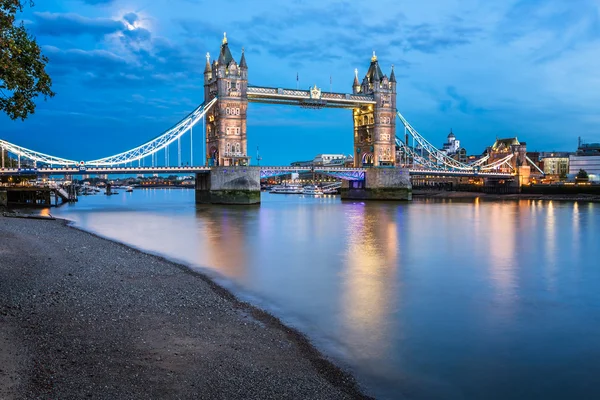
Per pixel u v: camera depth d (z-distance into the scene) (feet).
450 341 73.77
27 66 79.92
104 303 83.15
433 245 172.04
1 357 57.21
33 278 97.25
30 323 70.18
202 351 64.28
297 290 103.55
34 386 51.24
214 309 84.38
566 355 69.10
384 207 392.88
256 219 275.18
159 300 87.56
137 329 71.15
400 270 126.41
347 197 549.13
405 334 76.43
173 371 57.52
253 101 458.91
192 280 106.73
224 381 55.88
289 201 500.74
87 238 168.55
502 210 358.43
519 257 147.74
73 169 374.63
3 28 75.10
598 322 83.61
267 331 74.43
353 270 125.80
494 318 85.40
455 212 335.67
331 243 176.04
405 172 510.17
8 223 198.29
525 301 96.68
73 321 72.59
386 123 521.65
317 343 71.61
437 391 58.03
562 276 120.37
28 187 380.58
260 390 54.39
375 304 93.15
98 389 51.85
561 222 260.83
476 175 603.26
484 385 59.88
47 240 152.05
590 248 166.40
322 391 55.36
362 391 57.06
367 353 68.44
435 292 103.14
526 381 61.05
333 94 484.74
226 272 121.80
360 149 545.85
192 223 250.57
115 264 119.75
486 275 120.88
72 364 57.52
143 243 173.78
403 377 61.26
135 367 57.98
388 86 521.24
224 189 412.16
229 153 425.69
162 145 433.89
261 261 138.10
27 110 80.48
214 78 435.53
